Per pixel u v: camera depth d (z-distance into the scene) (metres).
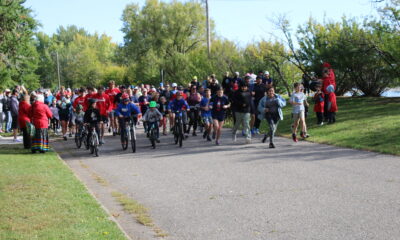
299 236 5.56
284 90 31.62
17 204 6.84
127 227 6.18
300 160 10.94
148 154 13.27
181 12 58.22
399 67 22.28
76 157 13.33
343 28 24.02
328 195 7.48
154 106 14.69
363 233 5.56
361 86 25.17
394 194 7.35
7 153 13.40
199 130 19.89
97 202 7.15
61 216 6.21
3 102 21.64
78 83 97.56
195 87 17.58
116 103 18.88
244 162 11.06
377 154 11.15
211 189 8.30
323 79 17.31
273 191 7.93
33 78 42.09
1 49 30.66
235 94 14.73
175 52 52.09
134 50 60.22
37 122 13.52
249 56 31.88
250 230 5.88
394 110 18.14
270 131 13.33
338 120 17.27
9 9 28.52
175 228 6.11
